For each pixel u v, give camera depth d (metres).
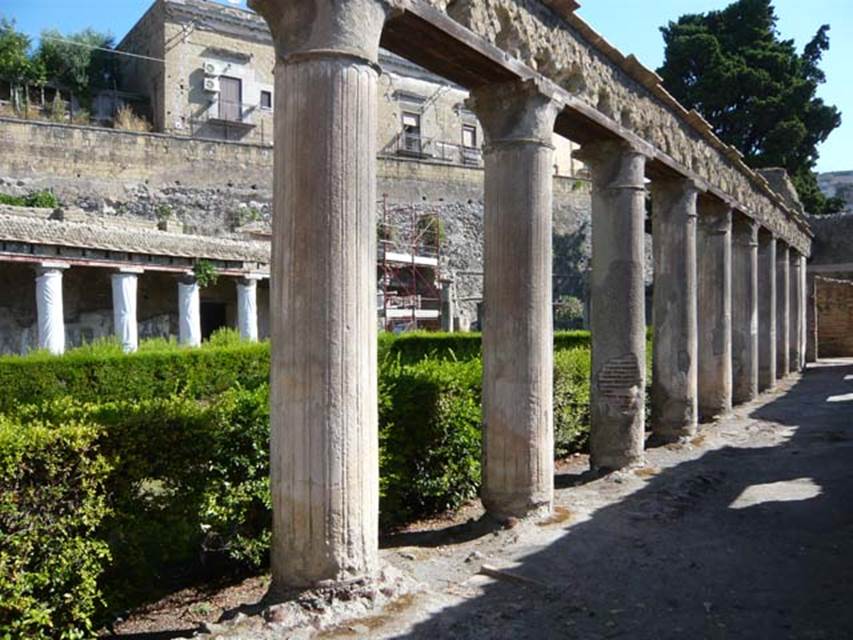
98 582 4.71
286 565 4.47
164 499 5.03
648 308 32.34
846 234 24.41
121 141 25.97
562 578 5.19
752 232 15.08
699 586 5.12
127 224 21.19
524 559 5.54
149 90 32.91
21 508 4.27
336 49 4.47
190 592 5.55
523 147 6.43
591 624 4.48
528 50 6.50
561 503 7.12
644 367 8.76
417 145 38.09
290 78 4.53
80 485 4.49
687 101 32.34
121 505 4.76
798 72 32.53
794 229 20.67
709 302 12.74
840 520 6.73
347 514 4.46
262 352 17.44
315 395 4.41
